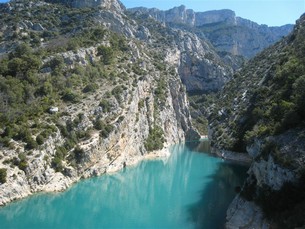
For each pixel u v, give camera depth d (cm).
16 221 6044
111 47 13425
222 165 11094
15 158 6994
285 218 4559
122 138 10150
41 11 16600
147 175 9819
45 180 7362
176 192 8175
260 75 13438
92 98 9831
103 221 6262
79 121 8788
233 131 12275
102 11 17488
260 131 7056
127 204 7275
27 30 14112
